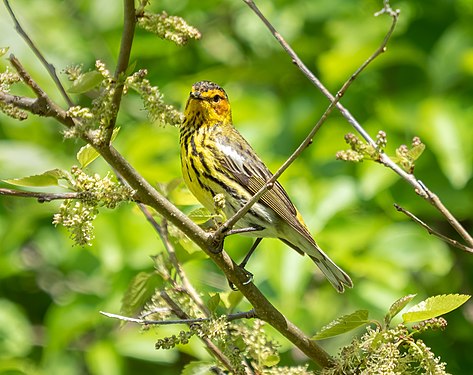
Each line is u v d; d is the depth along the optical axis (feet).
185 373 24.41
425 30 44.42
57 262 42.73
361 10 45.98
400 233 39.19
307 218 38.29
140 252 39.40
